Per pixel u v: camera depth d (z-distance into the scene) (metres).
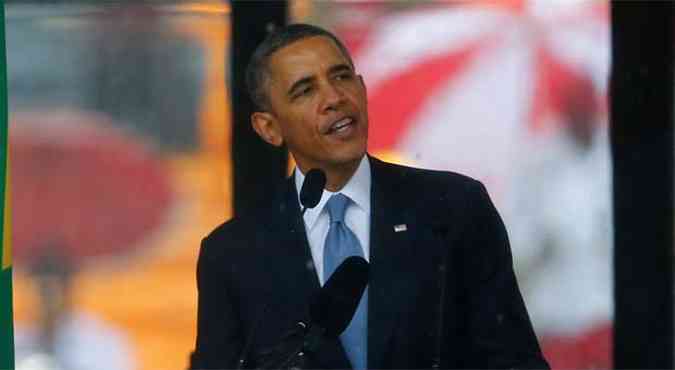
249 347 10.06
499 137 15.16
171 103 15.11
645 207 15.34
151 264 15.09
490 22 15.12
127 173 15.09
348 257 9.23
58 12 15.02
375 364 9.95
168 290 15.09
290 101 10.07
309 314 8.91
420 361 10.02
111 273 15.09
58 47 15.05
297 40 10.13
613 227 15.30
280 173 15.02
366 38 15.12
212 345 10.31
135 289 15.10
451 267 10.13
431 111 15.15
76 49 15.06
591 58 15.12
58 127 15.04
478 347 10.19
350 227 10.30
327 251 10.24
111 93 15.09
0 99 10.73
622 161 15.16
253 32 15.05
